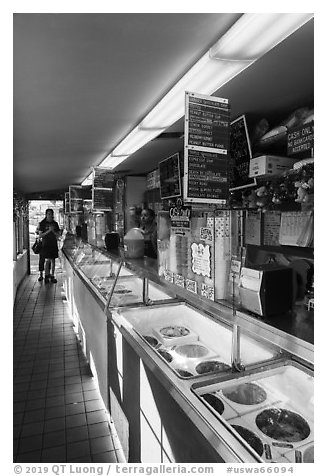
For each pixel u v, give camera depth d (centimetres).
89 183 745
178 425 152
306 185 178
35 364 405
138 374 206
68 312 633
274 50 158
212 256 178
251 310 141
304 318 135
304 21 135
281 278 137
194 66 183
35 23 143
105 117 276
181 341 242
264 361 174
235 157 242
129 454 229
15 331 527
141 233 380
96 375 348
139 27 148
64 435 270
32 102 241
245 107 237
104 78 201
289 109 241
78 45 163
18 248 898
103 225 567
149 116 267
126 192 601
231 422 146
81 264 528
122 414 244
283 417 150
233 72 182
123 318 262
